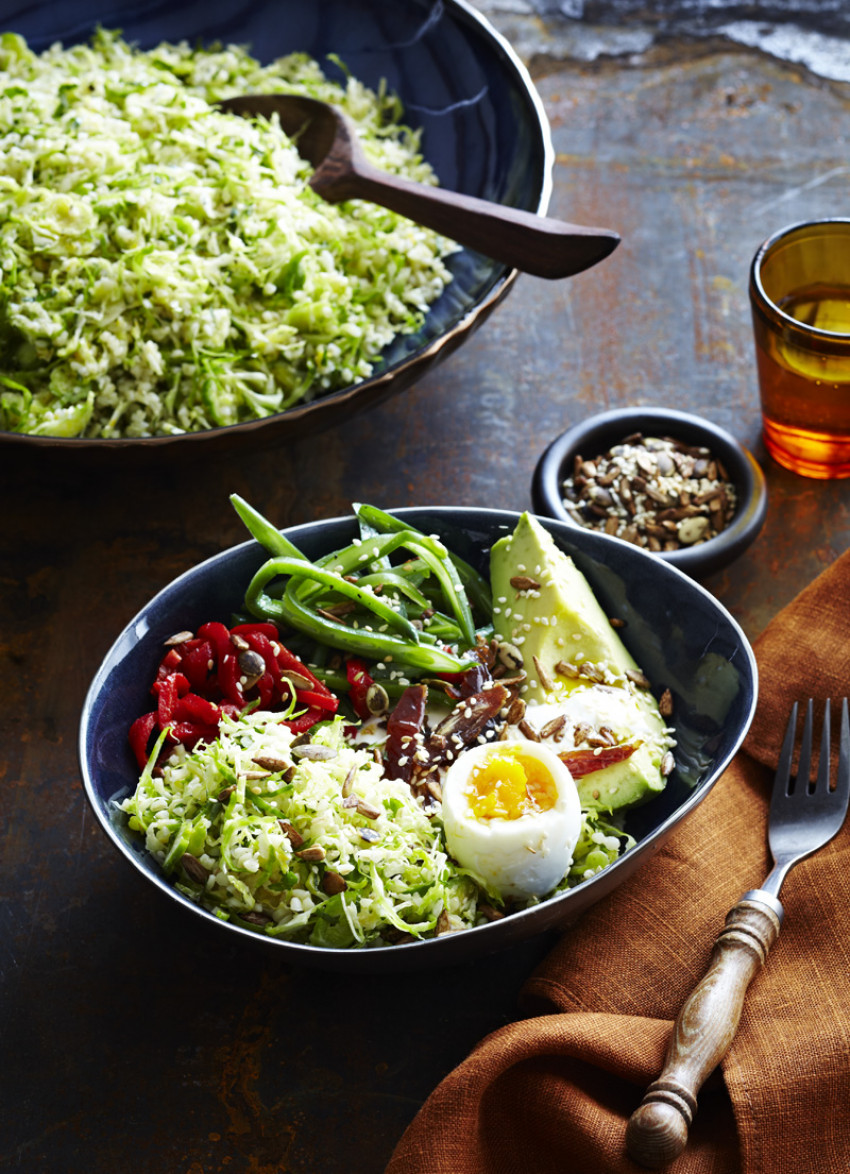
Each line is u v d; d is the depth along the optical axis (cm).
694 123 113
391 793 79
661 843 78
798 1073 76
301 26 106
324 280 95
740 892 82
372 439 99
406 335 97
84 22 105
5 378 91
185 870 78
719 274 105
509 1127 78
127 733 81
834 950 80
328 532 85
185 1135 79
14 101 98
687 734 83
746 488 91
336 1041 81
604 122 113
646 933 81
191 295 92
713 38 118
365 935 77
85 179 94
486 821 78
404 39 104
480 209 93
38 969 82
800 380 92
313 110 100
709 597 82
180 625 83
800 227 94
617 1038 77
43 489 96
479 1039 81
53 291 92
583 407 100
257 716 81
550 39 118
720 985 77
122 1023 81
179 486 96
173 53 105
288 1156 78
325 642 83
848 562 89
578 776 80
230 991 82
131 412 93
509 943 77
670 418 93
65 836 86
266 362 94
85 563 94
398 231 98
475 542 86
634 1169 75
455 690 83
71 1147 79
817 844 83
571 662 83
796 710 85
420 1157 75
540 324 103
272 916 77
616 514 92
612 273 105
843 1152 76
